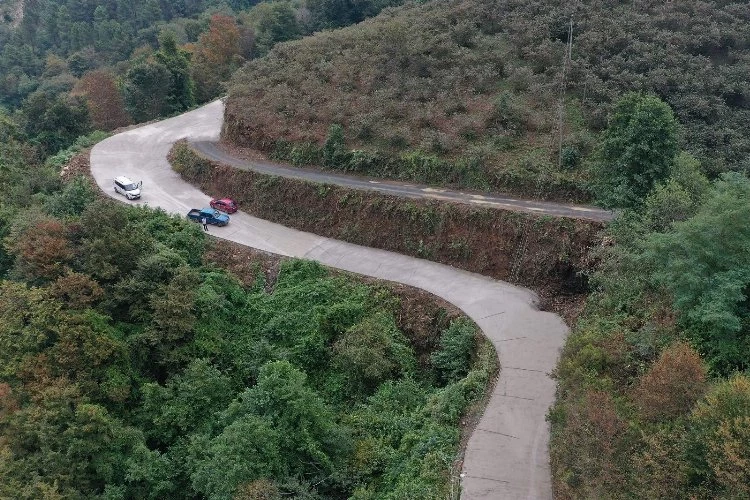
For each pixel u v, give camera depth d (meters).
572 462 16.14
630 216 26.89
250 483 19.95
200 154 45.66
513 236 31.22
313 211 37.84
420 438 21.56
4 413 23.42
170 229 34.97
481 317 27.95
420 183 37.09
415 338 29.25
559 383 20.53
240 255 35.34
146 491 23.47
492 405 21.89
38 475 21.91
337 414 25.14
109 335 26.25
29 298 25.94
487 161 35.66
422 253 33.88
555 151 35.12
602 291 25.88
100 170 46.25
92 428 22.91
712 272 18.36
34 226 30.61
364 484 21.00
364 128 40.41
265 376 23.53
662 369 15.56
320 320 29.31
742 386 13.77
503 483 18.44
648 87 37.25
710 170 31.42
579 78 39.97
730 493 12.36
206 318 29.50
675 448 13.79
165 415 25.09
